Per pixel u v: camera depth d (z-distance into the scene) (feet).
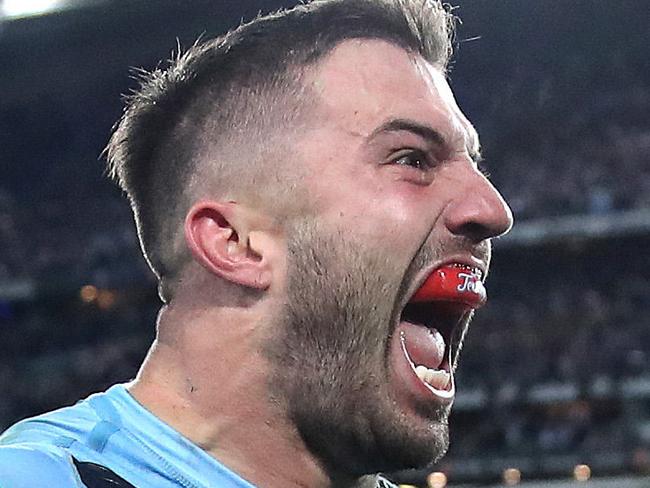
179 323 5.16
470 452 50.83
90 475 4.48
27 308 64.34
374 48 5.17
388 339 4.85
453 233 4.99
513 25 61.62
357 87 5.02
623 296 54.54
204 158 5.14
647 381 49.14
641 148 56.70
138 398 5.15
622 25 60.64
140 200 5.44
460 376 53.01
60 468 4.43
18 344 62.59
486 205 4.99
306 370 4.83
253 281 4.92
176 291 5.21
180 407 5.03
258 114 5.05
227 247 5.01
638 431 48.44
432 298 5.01
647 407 49.44
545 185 56.54
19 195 67.92
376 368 4.81
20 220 66.08
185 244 5.13
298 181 4.89
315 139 4.93
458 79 63.93
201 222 5.07
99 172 66.90
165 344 5.20
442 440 4.92
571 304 54.90
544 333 53.83
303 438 4.93
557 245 55.16
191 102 5.29
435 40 5.43
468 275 5.04
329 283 4.81
